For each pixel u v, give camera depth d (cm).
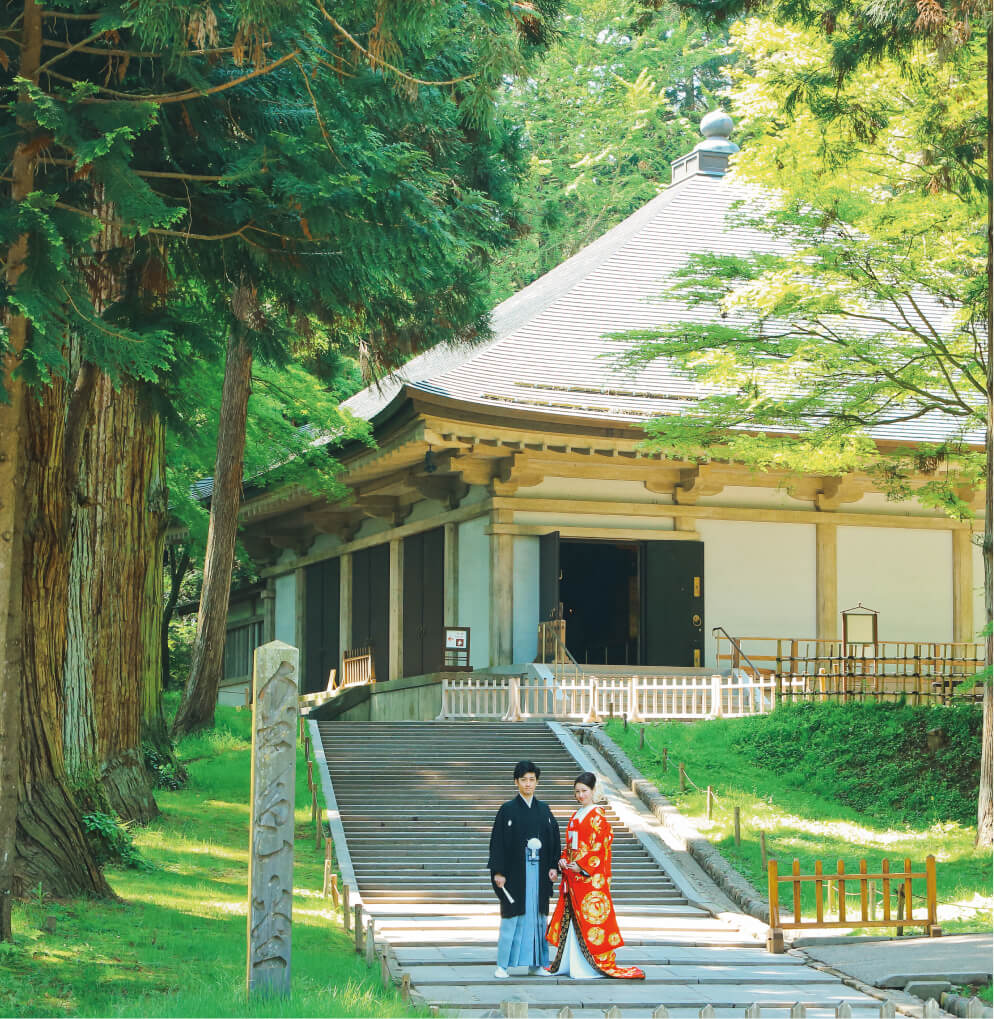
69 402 1534
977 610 3594
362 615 3941
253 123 1241
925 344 2544
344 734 2488
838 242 2370
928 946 1442
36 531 1339
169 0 998
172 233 1134
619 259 3775
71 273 1039
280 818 1025
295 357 2577
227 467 2883
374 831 2034
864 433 2702
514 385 3141
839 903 1562
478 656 3281
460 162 2217
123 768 2019
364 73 1245
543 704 2731
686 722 2673
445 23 1230
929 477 3472
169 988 1081
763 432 2734
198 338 1163
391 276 1282
